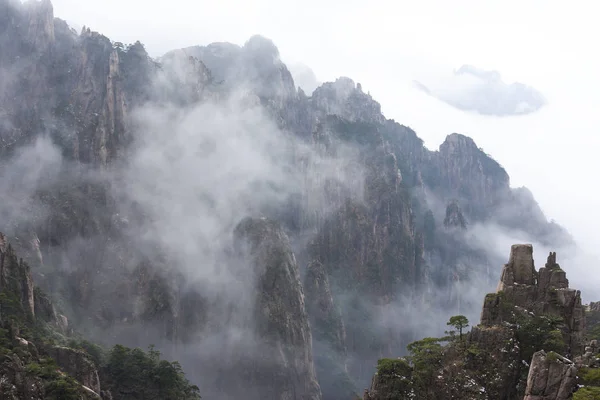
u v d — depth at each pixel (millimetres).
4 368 132750
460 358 120562
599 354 110000
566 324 121812
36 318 185875
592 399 92625
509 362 117000
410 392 117688
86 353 183375
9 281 179875
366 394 121812
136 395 192125
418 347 127062
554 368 101062
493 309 124688
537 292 126438
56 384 139000
